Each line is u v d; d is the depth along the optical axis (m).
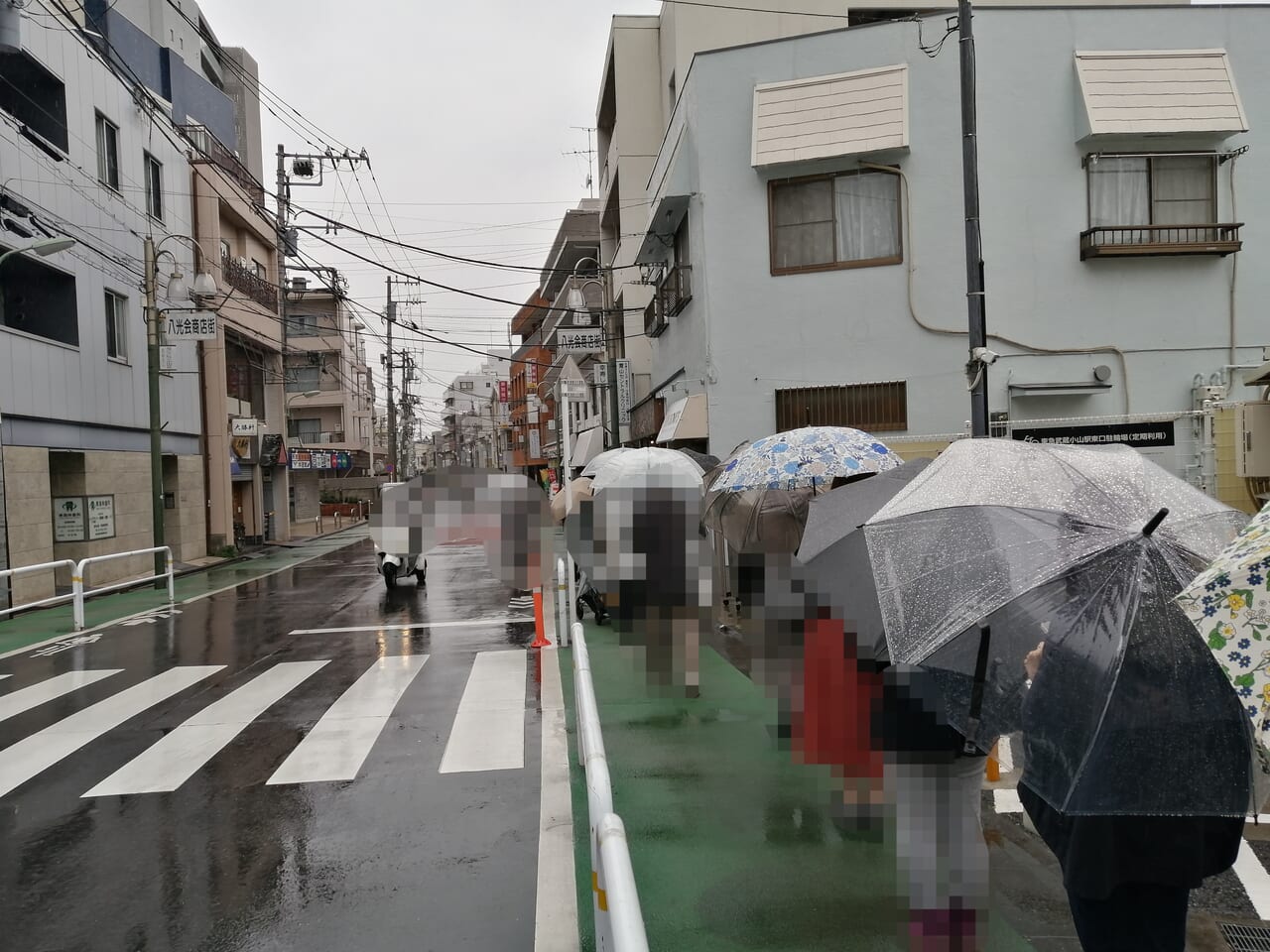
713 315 12.93
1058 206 12.00
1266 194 11.91
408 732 6.09
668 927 3.31
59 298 15.00
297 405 47.47
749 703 6.36
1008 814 4.48
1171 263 11.95
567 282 33.91
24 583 13.16
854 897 3.52
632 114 22.72
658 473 6.38
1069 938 3.25
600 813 2.30
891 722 2.89
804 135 12.30
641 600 6.39
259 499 26.69
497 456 71.50
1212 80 11.74
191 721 6.48
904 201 12.15
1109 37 11.94
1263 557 1.75
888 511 2.82
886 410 12.31
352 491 52.53
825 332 12.52
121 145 17.16
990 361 8.35
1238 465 9.52
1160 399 12.00
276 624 11.12
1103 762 2.06
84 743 5.99
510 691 7.12
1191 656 2.08
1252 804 2.05
